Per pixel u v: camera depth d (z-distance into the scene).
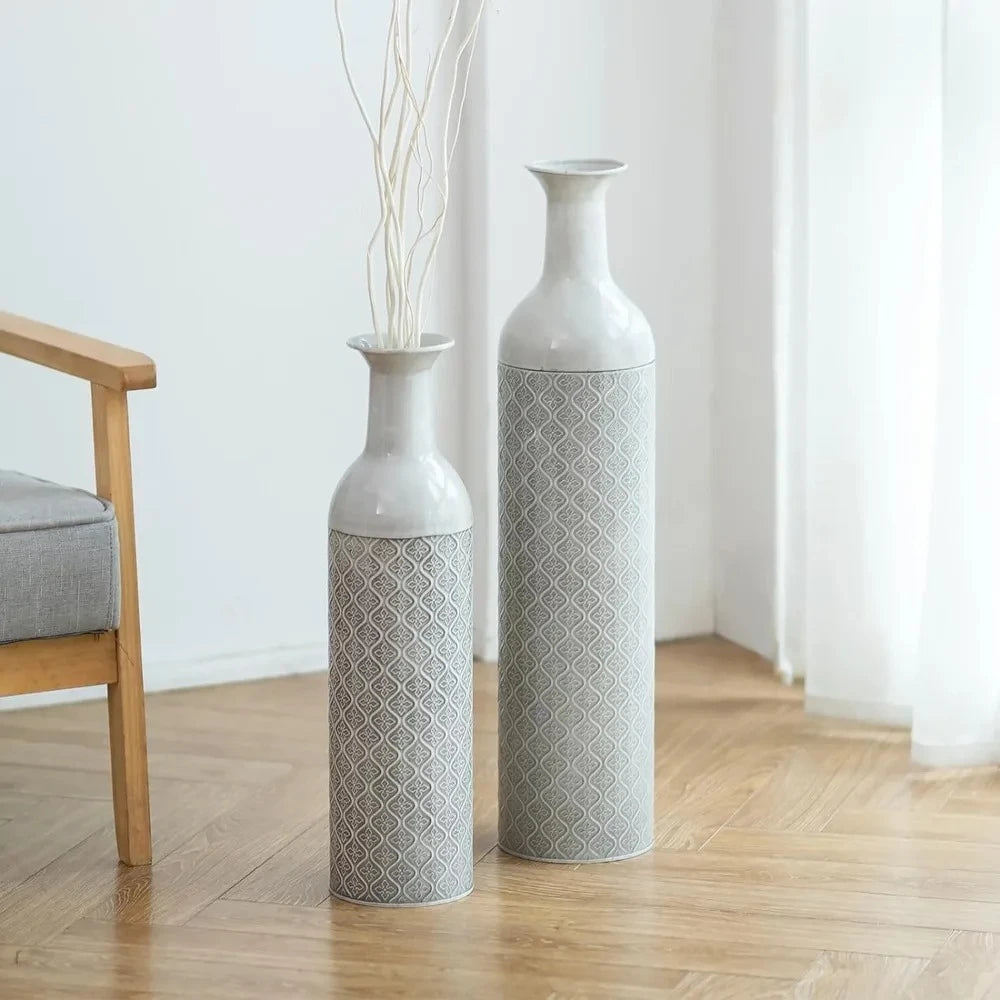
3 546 2.29
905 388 2.96
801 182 3.15
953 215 2.75
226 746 2.98
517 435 2.43
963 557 2.81
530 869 2.49
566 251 2.41
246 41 3.15
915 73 2.87
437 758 2.35
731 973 2.18
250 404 3.27
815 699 3.10
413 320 2.34
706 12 3.37
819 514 3.04
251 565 3.33
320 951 2.25
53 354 2.41
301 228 3.24
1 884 2.44
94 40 3.06
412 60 3.23
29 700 3.17
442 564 2.31
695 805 2.71
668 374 3.46
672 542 3.53
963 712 2.85
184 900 2.39
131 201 3.13
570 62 3.29
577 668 2.46
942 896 2.39
